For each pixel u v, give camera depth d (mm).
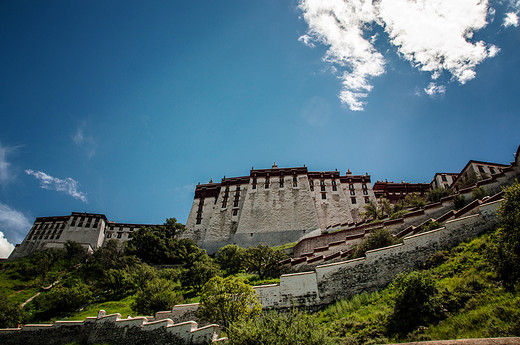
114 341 26719
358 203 93562
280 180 97562
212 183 106375
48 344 29172
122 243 102438
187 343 23625
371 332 21188
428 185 94812
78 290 50250
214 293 25859
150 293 37281
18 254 96875
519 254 20375
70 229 100062
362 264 29094
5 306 44094
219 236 90625
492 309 18531
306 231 85125
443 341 14953
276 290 29719
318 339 17172
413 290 21625
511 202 22062
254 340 17094
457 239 27828
